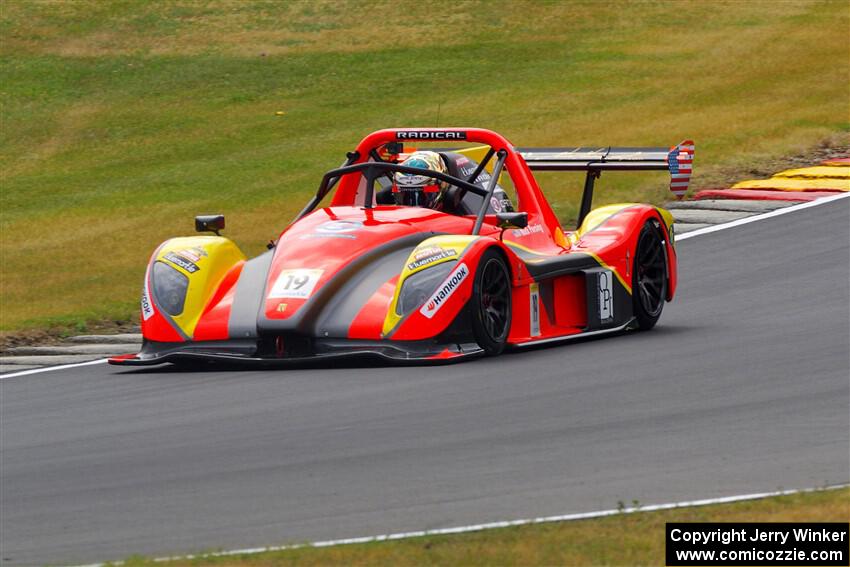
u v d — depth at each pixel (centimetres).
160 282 3369
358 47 10938
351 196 3872
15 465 2545
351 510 2094
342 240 3338
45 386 3425
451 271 3167
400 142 3941
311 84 9962
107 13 12144
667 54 9931
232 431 2669
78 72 10600
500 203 3728
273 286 3241
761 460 2258
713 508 1988
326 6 12181
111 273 5431
